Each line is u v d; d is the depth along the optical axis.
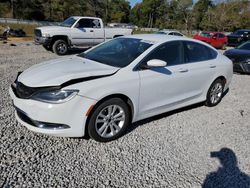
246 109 5.55
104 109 3.58
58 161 3.20
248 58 8.88
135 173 3.10
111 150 3.54
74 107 3.28
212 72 5.14
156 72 4.07
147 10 83.94
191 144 3.86
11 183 2.76
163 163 3.33
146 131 4.16
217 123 4.70
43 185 2.78
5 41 16.83
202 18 54.16
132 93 3.77
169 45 4.41
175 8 64.00
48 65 4.05
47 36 11.53
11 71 7.40
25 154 3.28
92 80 3.44
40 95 3.28
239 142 4.03
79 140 3.72
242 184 3.04
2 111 4.45
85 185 2.83
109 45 4.71
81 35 12.25
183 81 4.54
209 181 3.05
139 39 4.53
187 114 5.01
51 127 3.32
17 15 65.88
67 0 69.06
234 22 45.59
